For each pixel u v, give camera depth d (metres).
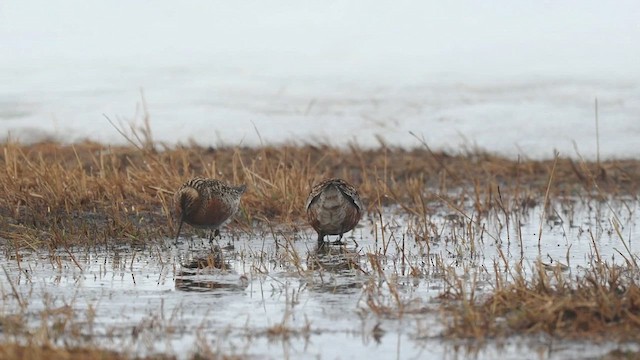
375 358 9.48
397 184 18.56
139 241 14.88
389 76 24.77
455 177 19.27
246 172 17.17
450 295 11.57
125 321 10.60
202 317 10.81
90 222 15.52
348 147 20.80
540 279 11.12
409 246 14.77
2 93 23.16
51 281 12.41
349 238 15.36
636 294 10.50
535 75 24.48
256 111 22.41
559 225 16.20
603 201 17.98
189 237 15.40
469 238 15.21
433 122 21.95
